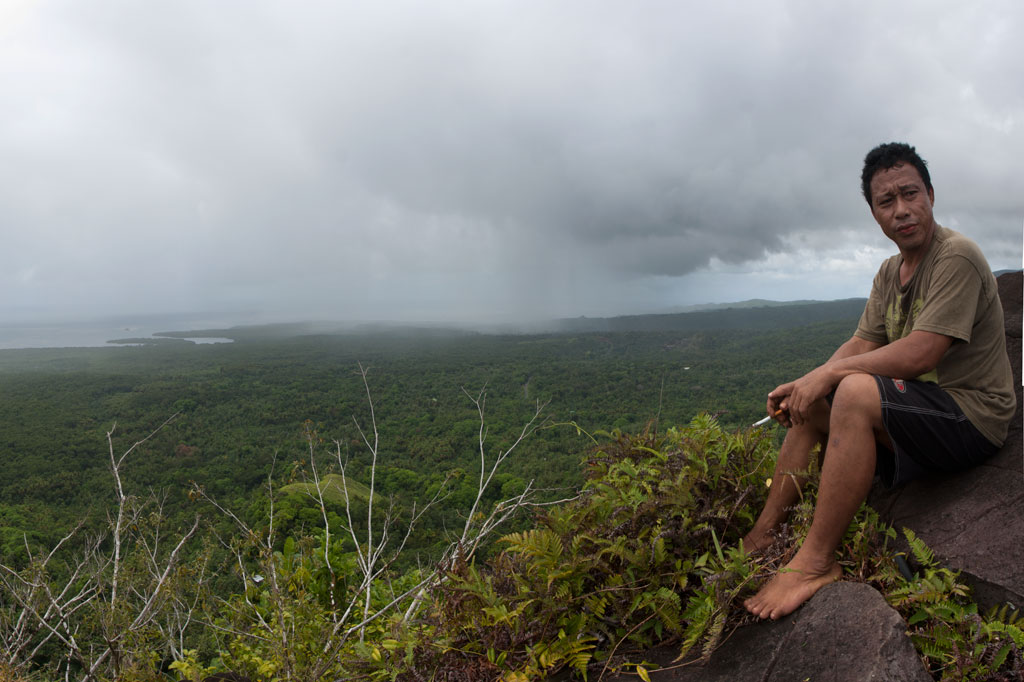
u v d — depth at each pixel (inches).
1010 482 64.9
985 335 68.9
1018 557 56.6
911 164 71.9
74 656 104.8
